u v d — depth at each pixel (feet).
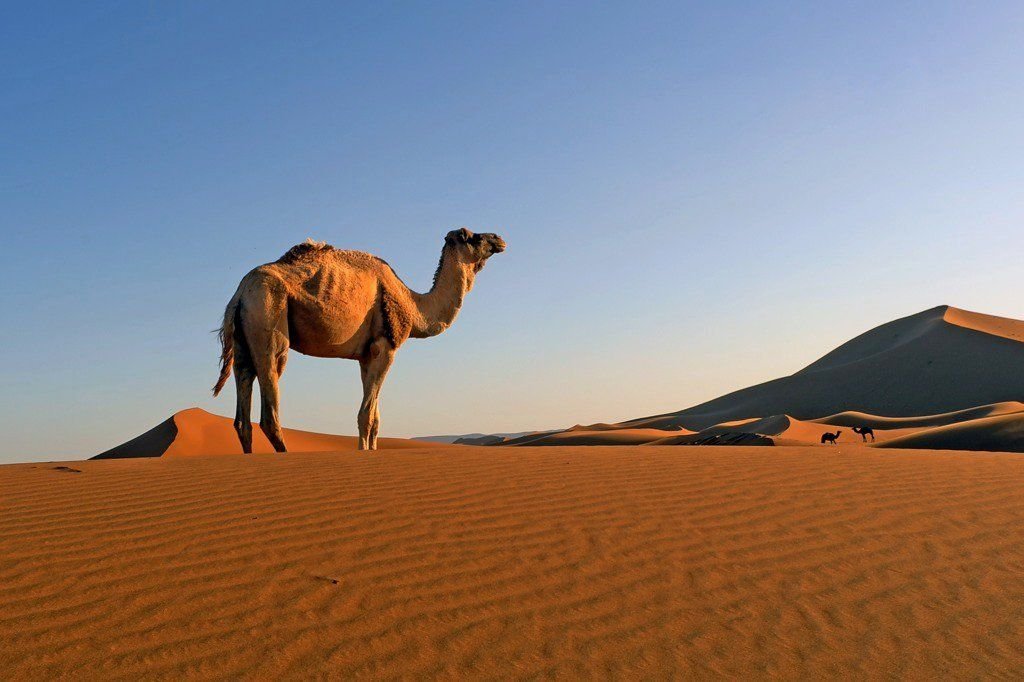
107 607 18.95
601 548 24.22
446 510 26.86
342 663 17.22
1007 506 30.53
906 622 20.70
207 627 18.31
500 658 17.85
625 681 17.22
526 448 47.19
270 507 26.25
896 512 29.32
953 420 301.22
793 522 27.66
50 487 28.60
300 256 46.37
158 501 26.73
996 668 18.52
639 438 277.44
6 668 16.33
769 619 20.48
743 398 464.65
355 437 120.47
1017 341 411.95
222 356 45.88
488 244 53.42
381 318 49.16
